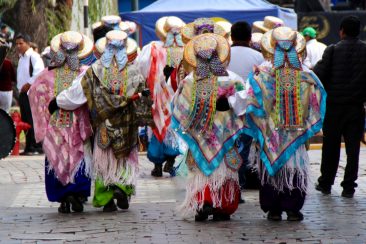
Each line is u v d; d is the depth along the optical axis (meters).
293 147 15.00
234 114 15.07
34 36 33.38
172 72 20.06
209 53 14.98
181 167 15.63
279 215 15.37
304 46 15.34
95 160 16.12
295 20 32.06
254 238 13.82
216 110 15.02
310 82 15.11
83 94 15.97
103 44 16.28
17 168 24.02
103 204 16.38
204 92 15.00
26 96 27.94
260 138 15.02
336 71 17.78
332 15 40.59
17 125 27.86
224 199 15.12
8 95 27.80
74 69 16.39
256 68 15.11
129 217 15.79
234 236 13.99
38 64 27.72
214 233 14.23
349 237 13.82
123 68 16.06
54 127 16.20
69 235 14.23
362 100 17.77
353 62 17.72
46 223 15.35
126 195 16.34
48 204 17.67
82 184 16.28
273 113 15.04
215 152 14.98
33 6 33.06
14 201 18.11
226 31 19.39
